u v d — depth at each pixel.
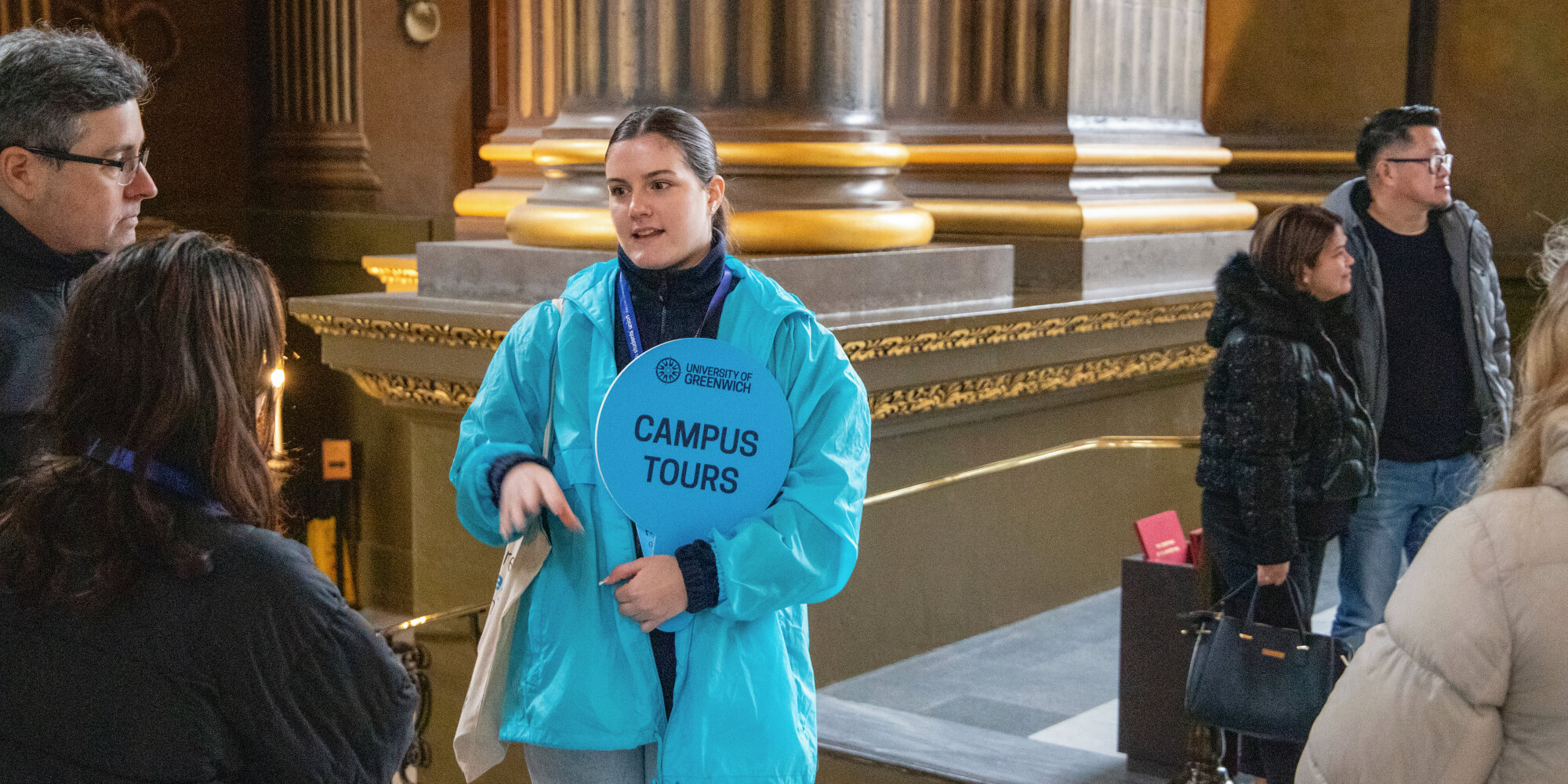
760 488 2.03
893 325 4.07
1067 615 5.21
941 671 4.48
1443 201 3.54
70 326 1.43
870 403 4.25
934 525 4.71
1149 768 3.54
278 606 1.40
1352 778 1.51
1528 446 1.50
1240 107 7.22
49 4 8.45
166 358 1.40
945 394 4.53
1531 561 1.41
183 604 1.37
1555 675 1.40
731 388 2.03
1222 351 3.20
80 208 1.92
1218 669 2.96
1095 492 5.48
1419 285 3.61
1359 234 3.58
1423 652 1.46
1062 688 4.31
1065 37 5.46
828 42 4.38
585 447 2.06
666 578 1.94
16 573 1.36
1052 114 5.53
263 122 9.69
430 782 3.75
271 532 1.47
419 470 4.72
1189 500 6.04
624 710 2.01
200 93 9.40
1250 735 3.04
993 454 4.96
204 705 1.38
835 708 3.85
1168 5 5.97
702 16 4.36
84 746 1.36
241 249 1.51
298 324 9.41
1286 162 7.03
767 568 1.96
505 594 2.02
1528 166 6.54
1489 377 3.61
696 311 2.11
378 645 1.49
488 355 4.19
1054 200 5.47
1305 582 3.20
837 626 4.36
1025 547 5.14
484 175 9.19
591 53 4.59
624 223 2.07
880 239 4.40
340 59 9.22
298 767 1.43
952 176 5.77
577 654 2.02
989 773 3.32
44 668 1.37
